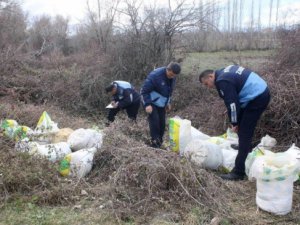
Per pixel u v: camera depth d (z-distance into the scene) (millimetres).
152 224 3914
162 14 11766
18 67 12125
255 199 4520
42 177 4652
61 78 10906
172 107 9797
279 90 6273
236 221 3979
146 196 4270
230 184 4832
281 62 7988
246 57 12102
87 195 4543
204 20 12000
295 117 6156
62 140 5867
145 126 7285
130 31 11773
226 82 4773
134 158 4754
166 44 11680
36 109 8047
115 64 11367
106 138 5766
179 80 10492
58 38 18953
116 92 7547
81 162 4992
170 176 4430
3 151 5180
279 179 4078
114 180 4469
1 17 16469
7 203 4312
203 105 8570
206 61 13180
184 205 4195
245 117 4859
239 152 4965
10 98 9703
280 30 9883
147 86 5984
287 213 4164
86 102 10172
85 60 12945
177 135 5766
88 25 16312
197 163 5207
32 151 5211
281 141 6215
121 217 4035
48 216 4090
